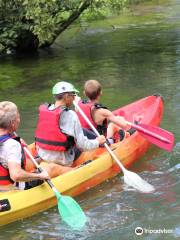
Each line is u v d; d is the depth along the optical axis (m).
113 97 7.61
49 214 4.24
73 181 4.52
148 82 8.32
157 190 4.56
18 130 6.35
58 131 4.54
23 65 10.59
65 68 9.94
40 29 10.48
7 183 4.15
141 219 4.05
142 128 5.21
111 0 11.08
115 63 9.98
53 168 4.56
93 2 11.16
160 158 5.33
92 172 4.71
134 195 4.50
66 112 4.52
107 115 5.14
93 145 4.70
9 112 4.00
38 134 4.69
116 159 4.85
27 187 4.33
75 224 4.02
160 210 4.17
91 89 5.19
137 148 5.35
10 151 3.96
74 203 4.12
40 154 4.71
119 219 4.07
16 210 4.08
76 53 11.38
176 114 6.61
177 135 5.88
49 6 10.84
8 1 11.22
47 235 3.89
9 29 11.43
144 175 4.92
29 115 7.00
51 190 4.33
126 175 4.69
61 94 4.52
